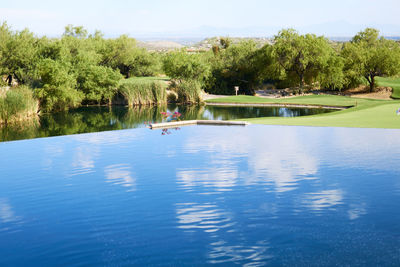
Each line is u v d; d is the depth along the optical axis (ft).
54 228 24.76
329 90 178.70
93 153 47.83
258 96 170.40
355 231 23.09
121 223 25.27
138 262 20.15
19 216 26.94
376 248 20.92
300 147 48.19
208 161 41.63
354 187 31.50
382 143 49.52
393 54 161.27
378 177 34.24
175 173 37.04
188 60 155.33
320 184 32.48
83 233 23.91
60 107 120.57
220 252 20.97
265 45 180.24
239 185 32.60
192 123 75.46
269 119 81.41
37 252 21.59
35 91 112.98
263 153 45.06
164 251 21.27
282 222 24.67
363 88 173.88
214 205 28.02
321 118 78.38
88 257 20.84
